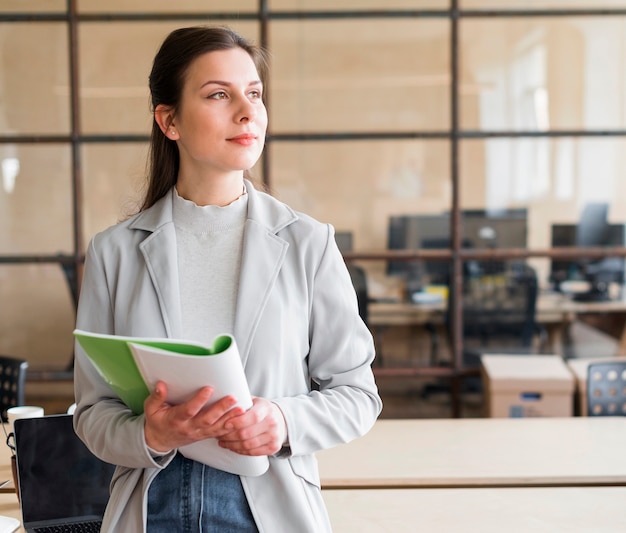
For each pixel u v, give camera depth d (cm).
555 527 183
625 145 440
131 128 423
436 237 439
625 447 236
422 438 246
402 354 434
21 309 428
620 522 186
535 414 374
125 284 131
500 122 446
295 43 447
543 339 434
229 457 121
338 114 454
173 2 420
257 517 125
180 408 109
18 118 421
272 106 451
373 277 440
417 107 454
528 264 435
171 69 128
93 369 133
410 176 447
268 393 125
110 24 420
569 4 436
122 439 119
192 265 131
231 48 127
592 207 440
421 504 196
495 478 211
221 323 128
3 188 423
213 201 135
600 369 296
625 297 434
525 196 440
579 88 443
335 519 188
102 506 182
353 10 430
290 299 130
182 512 124
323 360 135
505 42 445
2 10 417
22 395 296
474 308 434
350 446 239
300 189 453
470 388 431
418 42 450
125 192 425
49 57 418
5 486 208
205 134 125
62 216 425
